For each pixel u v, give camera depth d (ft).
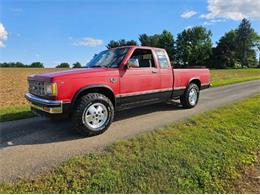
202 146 15.42
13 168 12.27
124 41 258.78
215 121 20.83
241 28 297.94
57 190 10.68
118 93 18.72
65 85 15.89
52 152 14.21
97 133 17.15
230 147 15.75
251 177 12.71
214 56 284.00
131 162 13.07
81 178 11.53
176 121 20.79
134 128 18.86
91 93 17.29
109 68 18.74
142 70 20.42
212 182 11.97
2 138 16.72
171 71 23.34
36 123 20.62
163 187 11.32
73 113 16.46
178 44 272.72
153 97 21.76
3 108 27.25
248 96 35.99
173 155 13.99
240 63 301.22
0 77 122.31
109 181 11.39
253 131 18.93
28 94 18.89
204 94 38.70
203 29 262.47
